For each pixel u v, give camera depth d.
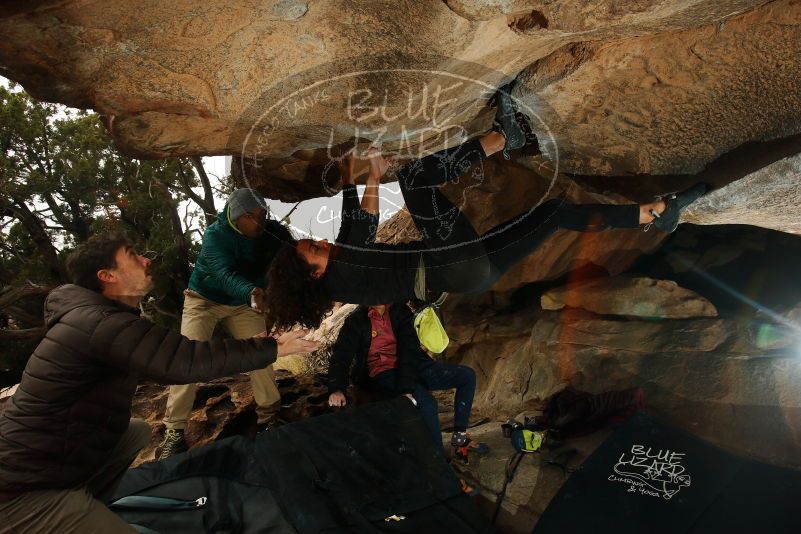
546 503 2.81
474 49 1.74
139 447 2.16
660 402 3.37
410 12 1.54
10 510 1.68
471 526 2.51
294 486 2.69
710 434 3.11
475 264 2.38
